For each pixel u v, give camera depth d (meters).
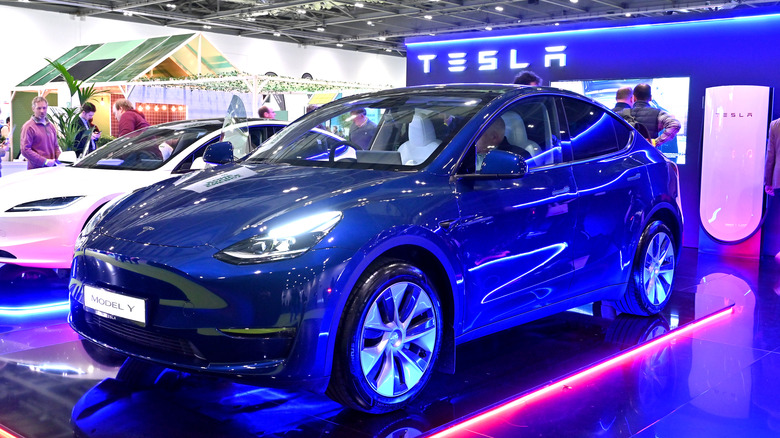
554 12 20.34
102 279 2.55
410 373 2.62
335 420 2.52
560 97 3.46
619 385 2.98
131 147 5.45
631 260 3.74
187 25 23.20
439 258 2.63
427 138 2.97
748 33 6.95
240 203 2.57
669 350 3.51
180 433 2.40
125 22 22.03
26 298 4.42
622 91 7.07
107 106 16.78
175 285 2.32
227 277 2.26
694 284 5.32
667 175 4.02
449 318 2.75
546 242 3.10
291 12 21.30
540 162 3.18
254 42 24.89
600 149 3.61
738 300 4.73
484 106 3.09
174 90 18.00
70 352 3.27
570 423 2.58
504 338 3.62
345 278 2.33
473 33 8.73
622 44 7.71
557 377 3.00
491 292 2.87
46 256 4.41
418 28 23.86
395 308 2.52
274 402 2.70
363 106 3.39
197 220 2.50
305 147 3.22
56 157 7.14
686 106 7.36
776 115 6.87
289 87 15.42
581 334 3.70
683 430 2.53
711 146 6.91
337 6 20.08
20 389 2.79
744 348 3.55
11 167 15.12
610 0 18.53
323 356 2.33
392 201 2.56
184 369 2.35
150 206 2.75
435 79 9.19
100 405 2.64
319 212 2.41
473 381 2.94
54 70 17.44
